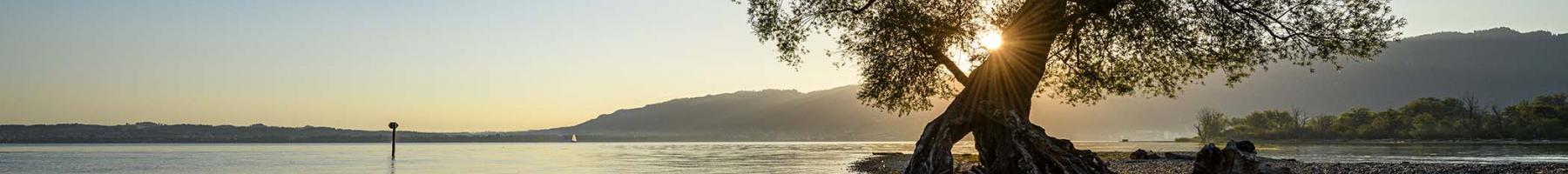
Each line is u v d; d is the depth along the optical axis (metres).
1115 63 25.09
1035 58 22.42
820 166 55.06
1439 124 195.00
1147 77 25.27
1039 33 22.48
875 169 48.41
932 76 25.83
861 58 24.50
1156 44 23.30
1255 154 18.98
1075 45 24.89
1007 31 22.72
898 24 23.00
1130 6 22.91
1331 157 64.25
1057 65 25.92
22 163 66.31
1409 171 31.94
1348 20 22.89
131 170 54.91
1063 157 20.61
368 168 56.62
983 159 21.94
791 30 24.36
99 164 62.84
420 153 98.38
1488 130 184.62
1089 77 25.02
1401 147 115.31
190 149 134.50
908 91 25.31
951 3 23.91
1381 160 56.22
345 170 54.12
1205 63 23.94
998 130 21.55
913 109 26.19
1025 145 20.81
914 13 23.02
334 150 123.56
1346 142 185.75
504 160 71.81
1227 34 23.00
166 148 144.75
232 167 57.84
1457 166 33.47
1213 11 23.12
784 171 49.53
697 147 159.75
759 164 61.25
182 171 52.34
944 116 22.44
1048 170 20.56
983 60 23.98
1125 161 47.97
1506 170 30.14
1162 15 23.11
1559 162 50.16
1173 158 52.09
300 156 85.44
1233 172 18.66
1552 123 175.12
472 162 67.56
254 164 63.75
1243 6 23.03
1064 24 22.88
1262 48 23.17
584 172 49.94
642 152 103.88
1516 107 194.25
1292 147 122.25
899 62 24.11
